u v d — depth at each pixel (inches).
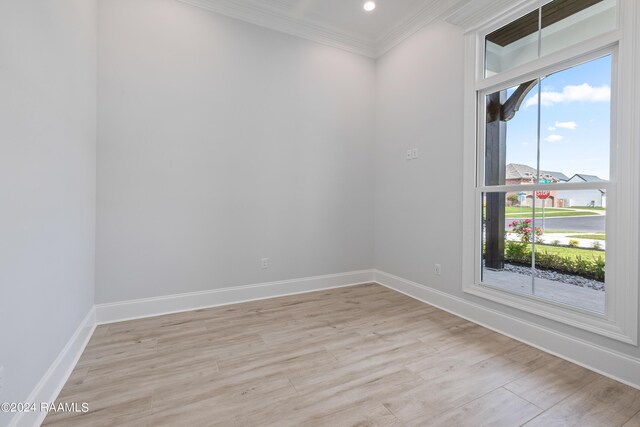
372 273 156.9
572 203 81.4
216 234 119.4
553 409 61.0
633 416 58.9
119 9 102.3
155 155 108.0
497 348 86.4
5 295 46.3
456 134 112.3
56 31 66.3
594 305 76.7
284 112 132.8
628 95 69.8
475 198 106.0
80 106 82.7
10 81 48.1
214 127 118.0
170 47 110.0
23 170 52.1
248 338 91.7
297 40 135.3
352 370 74.7
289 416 58.6
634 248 69.4
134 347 85.4
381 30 140.4
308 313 112.5
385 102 149.1
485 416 58.9
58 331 67.0
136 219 105.6
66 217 72.4
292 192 135.6
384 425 56.4
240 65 122.8
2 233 45.7
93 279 98.5
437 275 120.7
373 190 156.9
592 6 76.6
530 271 91.1
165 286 110.9
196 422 56.9
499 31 99.2
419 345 88.0
